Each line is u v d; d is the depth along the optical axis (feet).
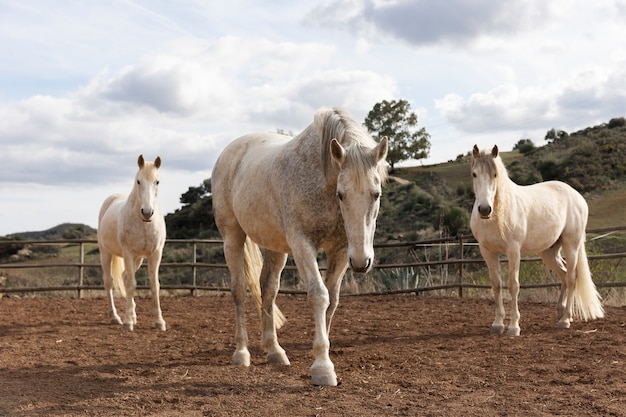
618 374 17.26
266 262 20.53
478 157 24.86
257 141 21.06
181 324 30.37
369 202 14.93
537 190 27.81
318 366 16.40
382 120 201.05
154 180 28.50
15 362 20.26
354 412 13.82
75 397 15.47
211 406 14.44
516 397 15.08
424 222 101.65
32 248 116.47
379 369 18.56
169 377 17.56
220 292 47.98
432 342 23.65
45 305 39.40
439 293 44.06
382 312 33.81
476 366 18.81
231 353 21.79
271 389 15.94
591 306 28.09
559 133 177.17
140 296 44.62
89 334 26.99
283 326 28.81
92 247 119.85
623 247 67.77
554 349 21.25
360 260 14.66
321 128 16.62
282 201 17.39
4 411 14.19
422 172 167.53
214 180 21.80
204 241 45.62
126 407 14.48
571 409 13.97
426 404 14.47
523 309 33.50
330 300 17.88
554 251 28.99
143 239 28.99
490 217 24.41
